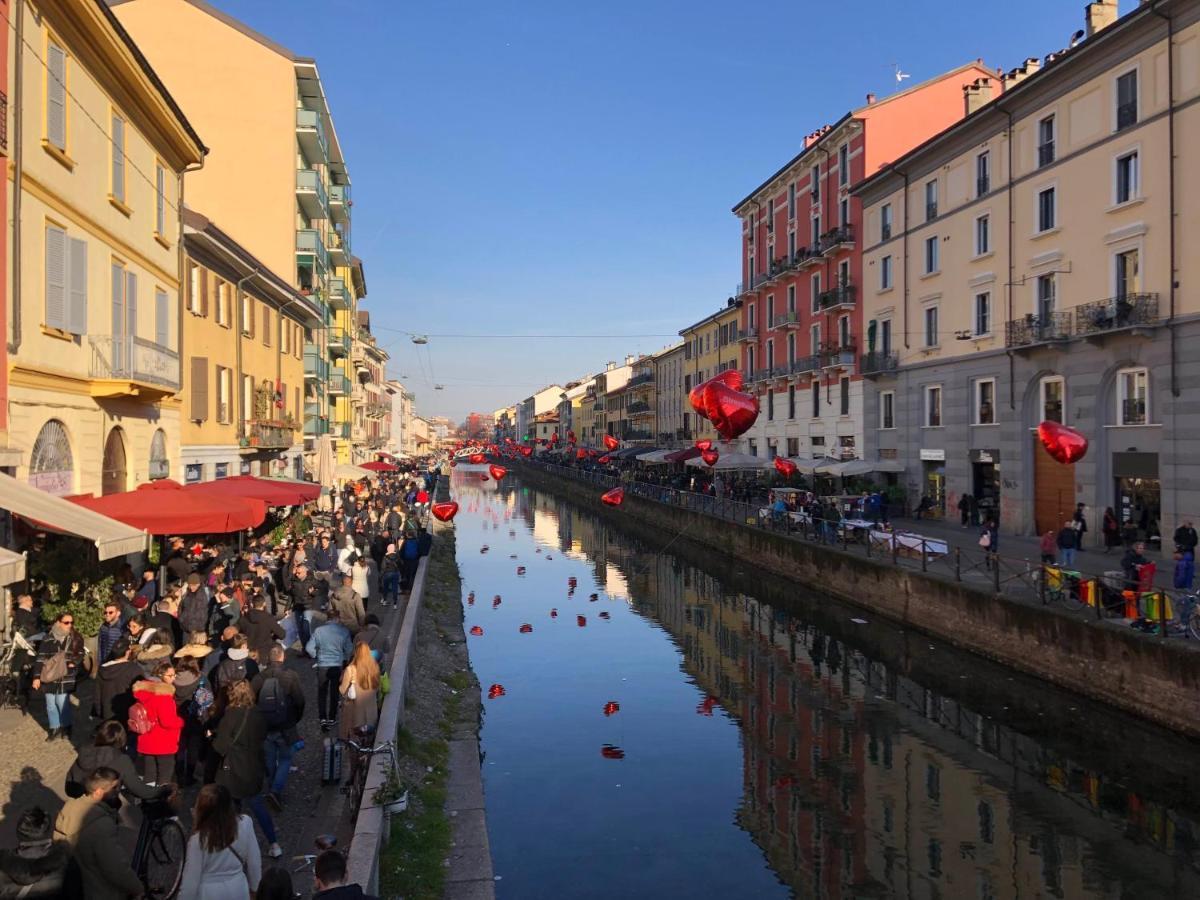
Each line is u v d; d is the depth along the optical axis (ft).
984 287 92.63
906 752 44.96
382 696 35.22
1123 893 30.50
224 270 77.36
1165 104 68.39
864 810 37.93
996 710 50.14
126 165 51.70
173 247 61.57
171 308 61.11
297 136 110.32
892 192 112.06
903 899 30.45
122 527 34.27
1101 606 48.39
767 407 155.02
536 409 510.17
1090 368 76.84
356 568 55.06
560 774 42.27
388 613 59.11
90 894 15.67
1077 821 36.35
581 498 213.87
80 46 44.37
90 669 30.71
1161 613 43.68
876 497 99.30
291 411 106.83
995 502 92.48
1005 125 88.79
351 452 175.52
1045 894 30.55
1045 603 52.21
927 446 104.42
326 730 33.01
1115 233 73.51
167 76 105.19
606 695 56.13
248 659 27.20
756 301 162.09
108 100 48.65
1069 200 79.61
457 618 67.36
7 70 36.78
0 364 36.42
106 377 47.24
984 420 94.17
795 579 88.74
